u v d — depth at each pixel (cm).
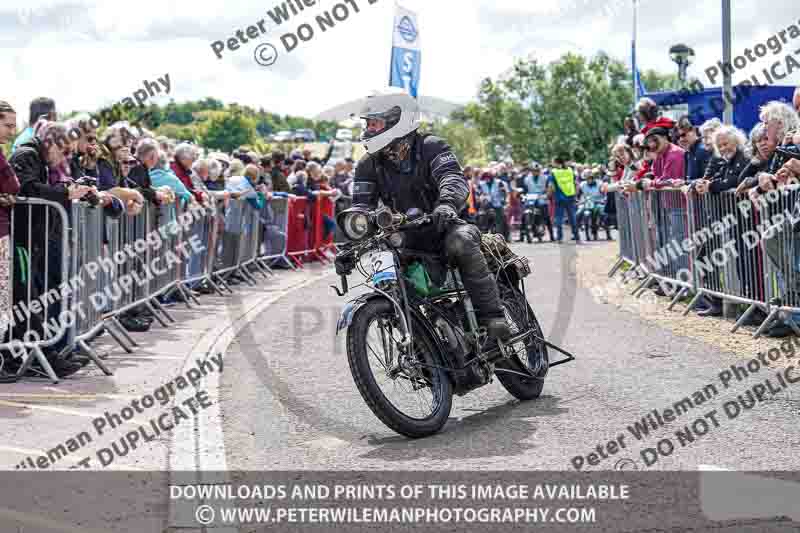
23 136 715
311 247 1558
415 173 500
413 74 1552
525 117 3216
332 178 1806
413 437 456
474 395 563
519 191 2181
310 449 444
